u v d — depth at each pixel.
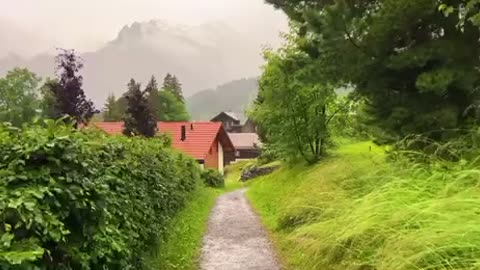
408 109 8.79
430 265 4.21
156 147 11.09
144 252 6.64
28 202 3.25
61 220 3.77
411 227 4.96
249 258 8.59
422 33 8.94
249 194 23.05
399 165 7.66
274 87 21.27
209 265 8.23
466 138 7.71
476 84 8.41
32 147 3.77
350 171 9.43
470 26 8.49
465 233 4.19
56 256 3.62
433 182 6.04
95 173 4.35
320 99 20.77
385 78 9.22
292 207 10.55
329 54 9.62
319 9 10.59
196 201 17.62
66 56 13.34
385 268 4.70
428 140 8.42
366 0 9.52
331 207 7.43
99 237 4.19
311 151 22.73
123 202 5.63
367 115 10.34
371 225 5.47
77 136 4.58
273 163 40.50
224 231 11.73
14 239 3.08
